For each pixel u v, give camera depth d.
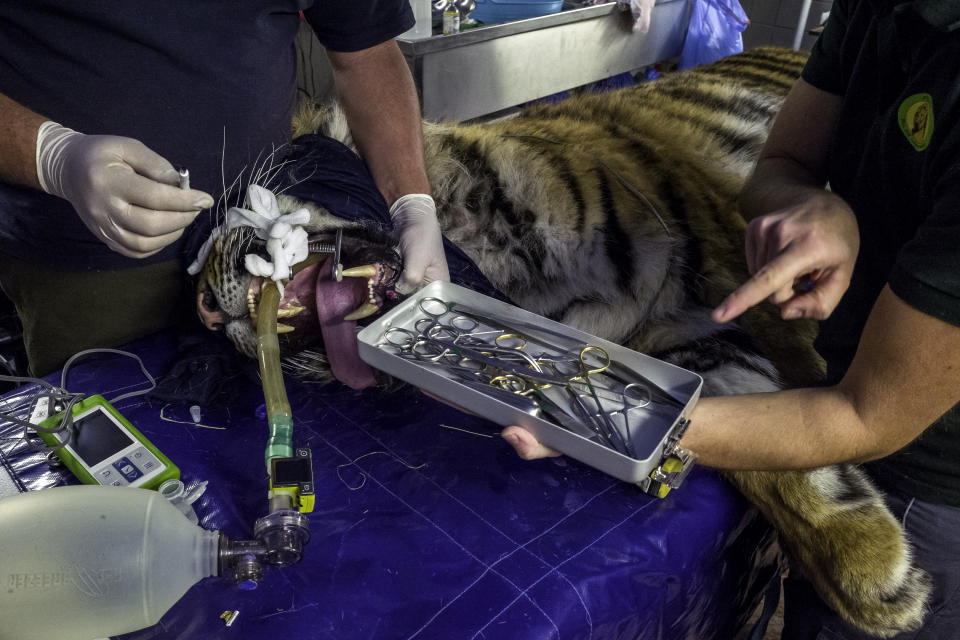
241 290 1.36
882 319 0.99
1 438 1.30
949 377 0.96
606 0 3.98
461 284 1.68
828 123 1.44
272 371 1.23
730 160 2.13
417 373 1.18
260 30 1.44
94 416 1.28
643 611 1.15
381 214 1.56
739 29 4.39
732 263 1.85
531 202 1.88
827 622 1.49
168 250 1.56
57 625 0.87
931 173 1.04
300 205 1.47
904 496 1.39
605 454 1.04
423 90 3.22
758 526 1.53
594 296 1.87
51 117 1.35
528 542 1.17
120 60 1.32
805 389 1.16
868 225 1.26
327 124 1.87
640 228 1.86
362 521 1.19
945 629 1.44
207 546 0.96
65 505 0.90
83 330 1.60
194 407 1.40
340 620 1.04
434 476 1.28
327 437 1.36
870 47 1.24
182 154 1.44
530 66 3.69
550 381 1.20
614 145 2.01
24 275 1.58
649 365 1.25
